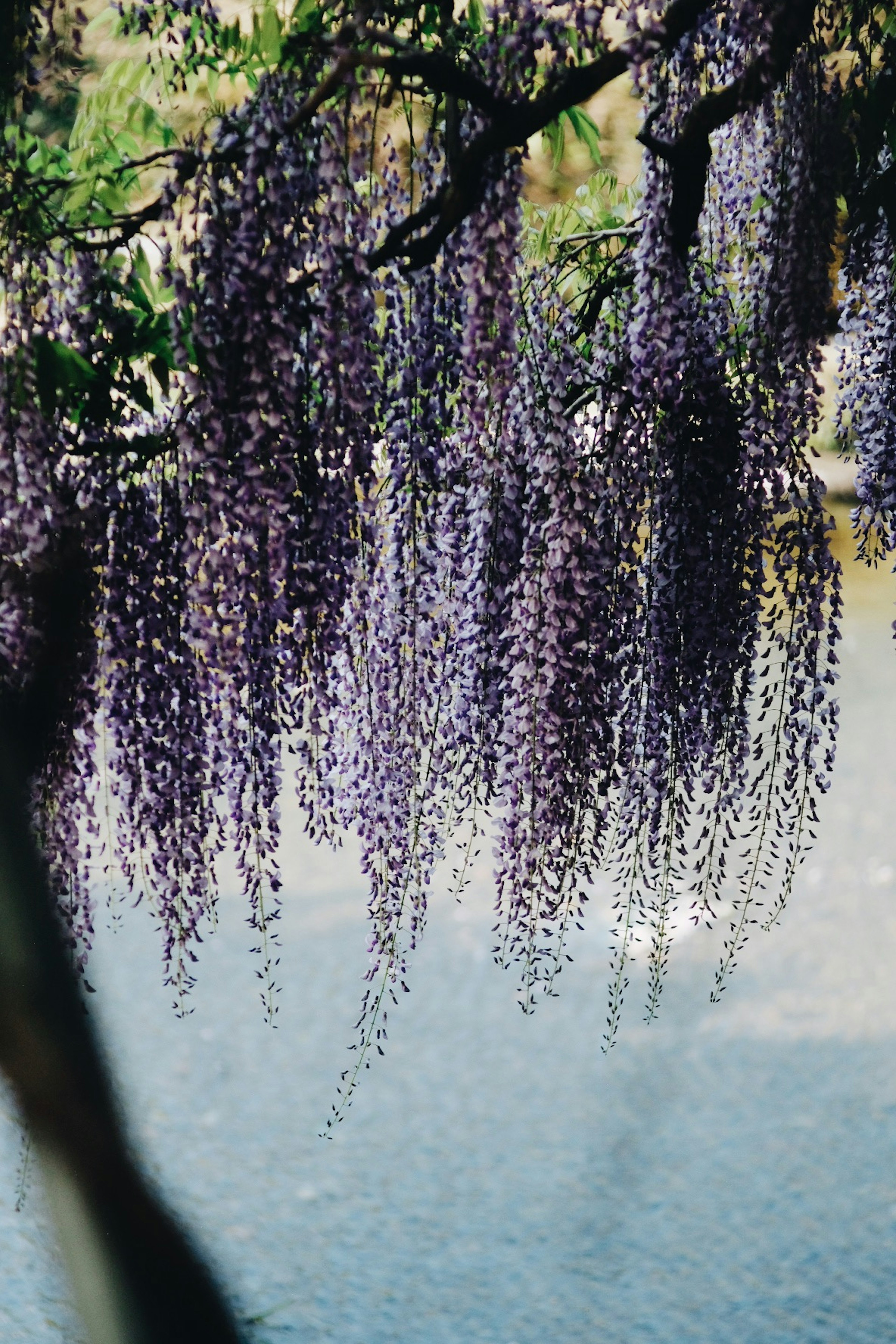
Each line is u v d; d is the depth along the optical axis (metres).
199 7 2.33
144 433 2.37
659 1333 3.95
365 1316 4.01
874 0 2.44
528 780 2.54
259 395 2.11
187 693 2.34
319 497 2.24
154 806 2.37
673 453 2.55
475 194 2.12
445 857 2.67
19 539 2.13
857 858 6.74
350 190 2.12
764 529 2.57
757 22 2.19
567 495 2.46
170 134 2.50
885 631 10.20
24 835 1.20
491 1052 5.47
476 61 2.24
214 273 2.12
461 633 2.61
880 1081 5.14
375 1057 5.38
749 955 6.00
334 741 2.56
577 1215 4.51
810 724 2.65
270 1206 4.53
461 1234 4.41
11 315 2.17
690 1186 4.64
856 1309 4.00
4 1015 1.11
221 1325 1.13
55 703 1.80
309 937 6.30
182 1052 5.38
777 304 2.42
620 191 3.05
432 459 2.43
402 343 2.38
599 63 2.05
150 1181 1.14
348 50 1.99
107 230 2.27
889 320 2.74
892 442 2.81
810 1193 4.57
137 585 2.31
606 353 2.57
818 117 2.40
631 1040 5.50
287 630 2.33
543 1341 3.94
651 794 2.71
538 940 6.12
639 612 2.63
